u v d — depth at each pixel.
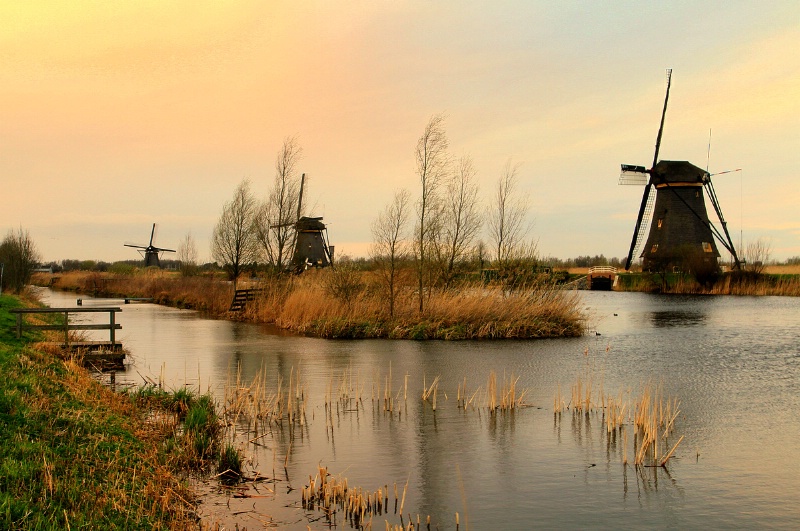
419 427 12.83
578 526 8.20
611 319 37.12
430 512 8.58
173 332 30.95
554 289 30.98
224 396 15.46
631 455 11.08
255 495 9.00
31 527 6.37
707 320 36.31
